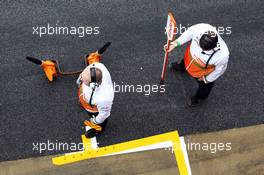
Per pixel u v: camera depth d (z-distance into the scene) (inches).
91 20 240.5
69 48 233.6
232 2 247.3
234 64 232.7
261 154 214.7
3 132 213.5
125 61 231.5
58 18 239.8
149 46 235.3
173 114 221.1
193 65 192.2
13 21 236.7
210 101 224.1
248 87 227.9
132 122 219.0
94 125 204.4
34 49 231.5
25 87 223.0
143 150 214.1
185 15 243.6
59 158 210.8
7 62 227.3
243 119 221.1
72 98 221.9
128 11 243.1
